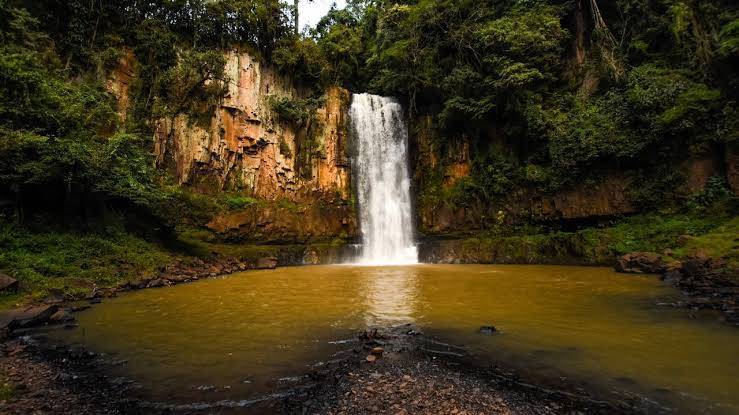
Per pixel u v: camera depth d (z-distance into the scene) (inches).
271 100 1037.2
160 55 882.8
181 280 573.3
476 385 189.2
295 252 908.0
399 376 201.9
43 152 477.7
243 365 220.4
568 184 868.6
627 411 160.7
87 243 530.0
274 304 395.9
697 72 751.7
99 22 828.6
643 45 843.4
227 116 956.0
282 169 1029.8
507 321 311.4
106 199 623.8
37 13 733.3
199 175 892.6
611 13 940.6
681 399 169.6
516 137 976.3
